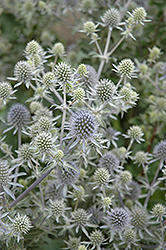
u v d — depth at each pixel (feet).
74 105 1.94
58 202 1.97
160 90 2.43
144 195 2.16
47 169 1.81
